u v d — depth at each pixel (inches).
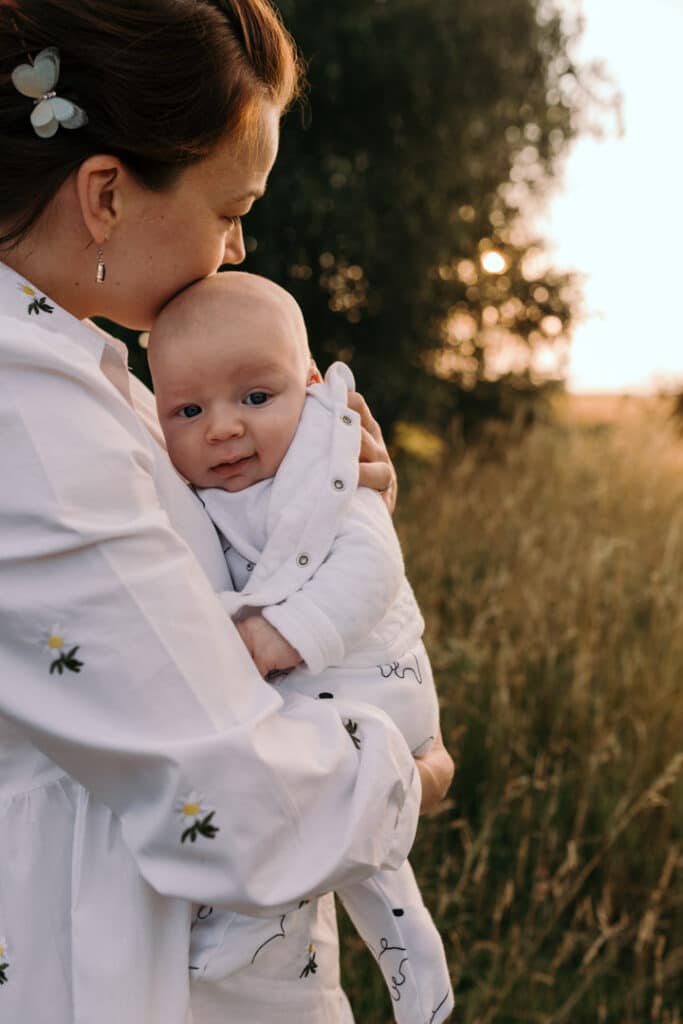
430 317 263.7
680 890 95.7
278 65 39.8
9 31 36.1
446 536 174.1
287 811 34.6
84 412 34.8
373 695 43.4
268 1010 39.8
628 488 201.8
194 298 43.8
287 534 42.6
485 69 237.1
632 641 131.3
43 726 33.2
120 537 33.7
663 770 107.1
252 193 40.6
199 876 33.7
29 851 37.0
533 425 281.3
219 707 34.4
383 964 45.8
